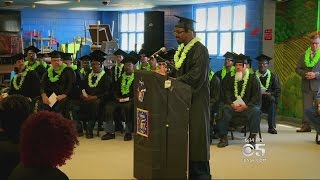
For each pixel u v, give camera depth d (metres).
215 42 11.40
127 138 6.97
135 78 4.34
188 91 4.07
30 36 14.30
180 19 4.39
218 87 7.02
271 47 9.30
